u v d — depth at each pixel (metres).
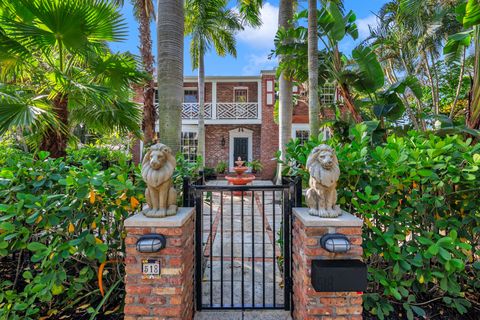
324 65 5.62
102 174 2.05
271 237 4.11
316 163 1.83
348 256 1.72
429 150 1.97
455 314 2.06
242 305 2.24
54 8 2.98
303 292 1.81
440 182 1.96
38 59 3.61
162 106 2.85
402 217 2.03
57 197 1.93
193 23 9.47
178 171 2.64
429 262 2.04
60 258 1.87
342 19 5.22
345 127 5.69
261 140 12.64
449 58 6.06
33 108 3.06
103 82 3.87
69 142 4.36
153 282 1.72
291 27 6.08
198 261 2.23
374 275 2.00
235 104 12.91
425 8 6.68
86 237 1.87
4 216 1.81
